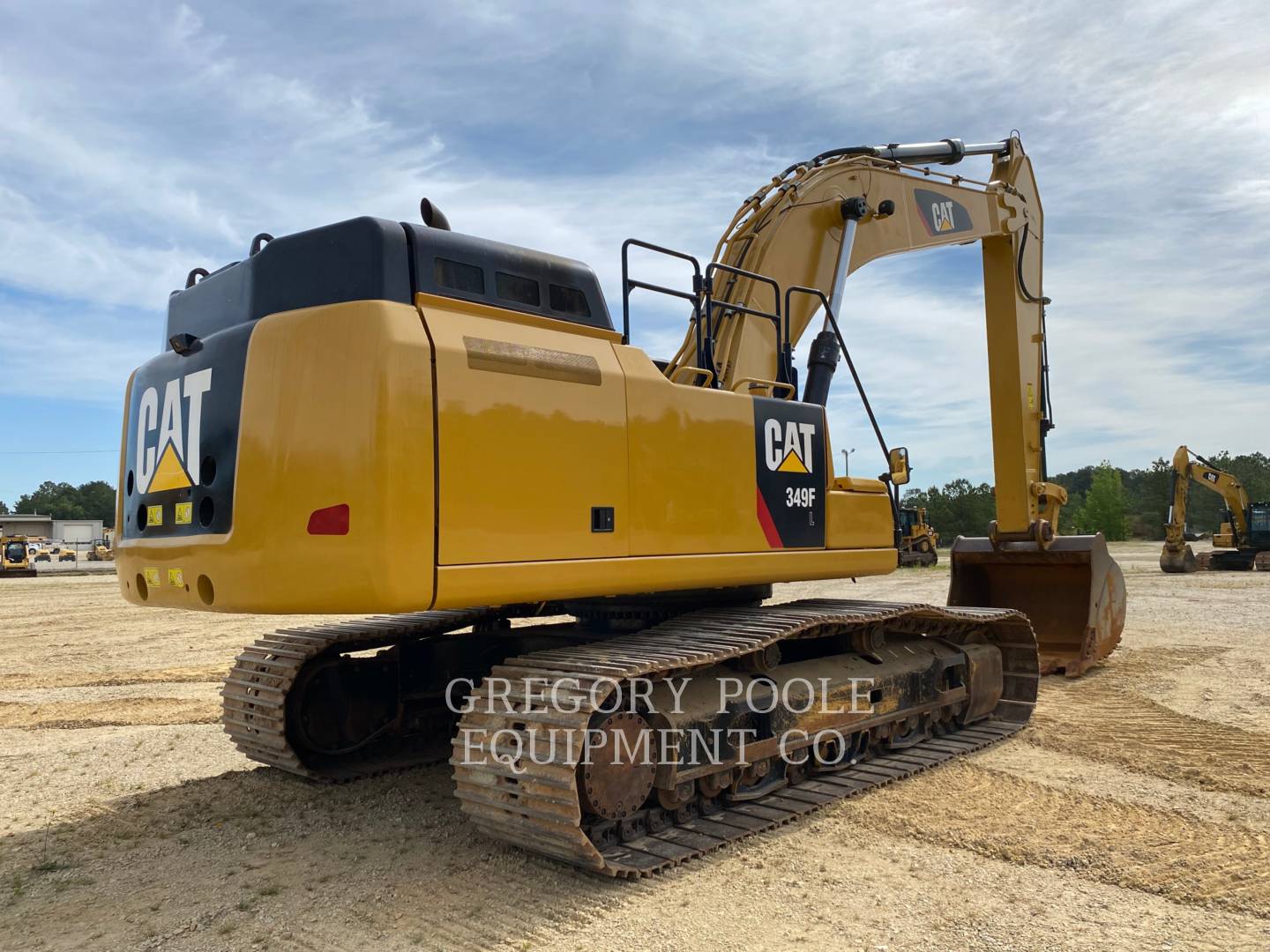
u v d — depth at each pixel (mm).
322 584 3916
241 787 5844
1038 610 10031
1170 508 26828
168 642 13375
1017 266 9906
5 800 5617
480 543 4117
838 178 7879
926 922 3738
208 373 4512
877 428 6645
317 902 4031
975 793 5547
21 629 15203
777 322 6348
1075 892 4027
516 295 4621
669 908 3908
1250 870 4262
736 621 5484
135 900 4090
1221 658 10375
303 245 4359
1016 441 9836
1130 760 6254
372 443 3863
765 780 5422
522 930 3711
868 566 6379
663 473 4973
